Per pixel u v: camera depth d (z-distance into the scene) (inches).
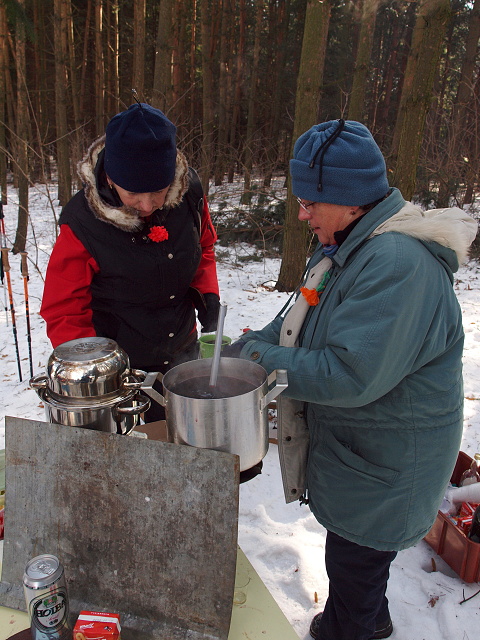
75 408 40.7
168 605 38.0
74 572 40.0
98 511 39.0
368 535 53.9
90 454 38.7
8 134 585.6
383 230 48.9
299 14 670.5
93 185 67.3
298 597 84.1
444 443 52.2
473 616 79.0
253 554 93.2
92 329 72.6
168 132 61.0
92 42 768.9
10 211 512.4
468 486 95.5
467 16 625.3
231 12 578.2
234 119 671.8
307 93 210.7
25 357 185.8
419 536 54.6
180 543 37.3
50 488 40.2
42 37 605.3
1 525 50.3
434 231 47.7
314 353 47.9
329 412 54.2
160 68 255.3
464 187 366.3
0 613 40.1
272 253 336.5
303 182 50.1
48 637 35.4
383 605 73.7
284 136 687.7
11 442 41.0
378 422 51.3
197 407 38.0
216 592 36.9
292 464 60.0
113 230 69.9
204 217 84.3
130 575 38.7
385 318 44.3
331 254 54.6
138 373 45.6
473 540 86.7
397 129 298.0
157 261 73.4
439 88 595.5
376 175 48.6
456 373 52.7
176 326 82.2
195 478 36.4
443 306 48.6
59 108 432.5
